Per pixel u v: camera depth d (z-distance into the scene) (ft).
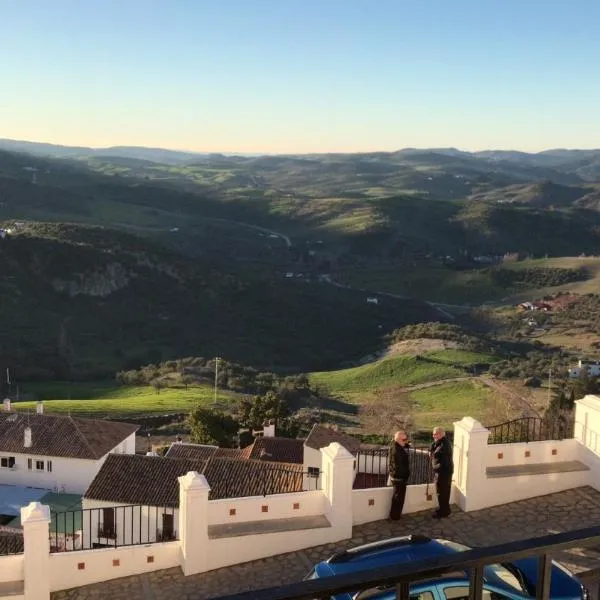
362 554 26.32
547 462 42.98
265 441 114.11
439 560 11.71
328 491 37.93
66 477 119.03
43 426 125.70
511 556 12.10
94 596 34.01
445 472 38.63
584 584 24.22
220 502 37.17
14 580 34.53
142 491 84.28
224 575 35.32
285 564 36.04
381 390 256.32
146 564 36.01
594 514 39.22
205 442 148.56
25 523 33.55
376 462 66.08
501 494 40.57
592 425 42.45
